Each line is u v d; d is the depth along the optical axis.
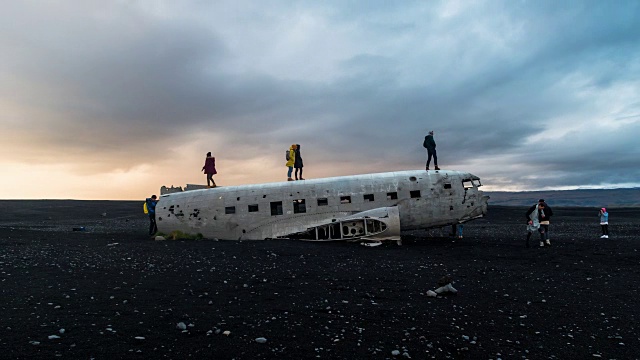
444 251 17.19
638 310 9.15
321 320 7.91
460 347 6.73
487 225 33.03
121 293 9.38
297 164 23.17
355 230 19.20
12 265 12.29
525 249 17.78
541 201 18.52
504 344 6.94
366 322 7.86
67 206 54.69
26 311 7.76
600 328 7.88
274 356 6.08
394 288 10.79
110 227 31.42
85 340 6.34
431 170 21.00
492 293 10.48
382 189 19.95
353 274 12.38
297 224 19.80
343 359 6.09
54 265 12.47
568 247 18.27
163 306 8.46
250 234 20.05
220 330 7.10
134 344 6.29
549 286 11.39
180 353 6.03
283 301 9.21
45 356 5.64
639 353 6.64
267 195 20.25
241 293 9.81
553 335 7.45
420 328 7.60
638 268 13.93
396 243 19.11
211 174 23.09
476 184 20.81
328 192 20.02
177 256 14.70
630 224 31.81
